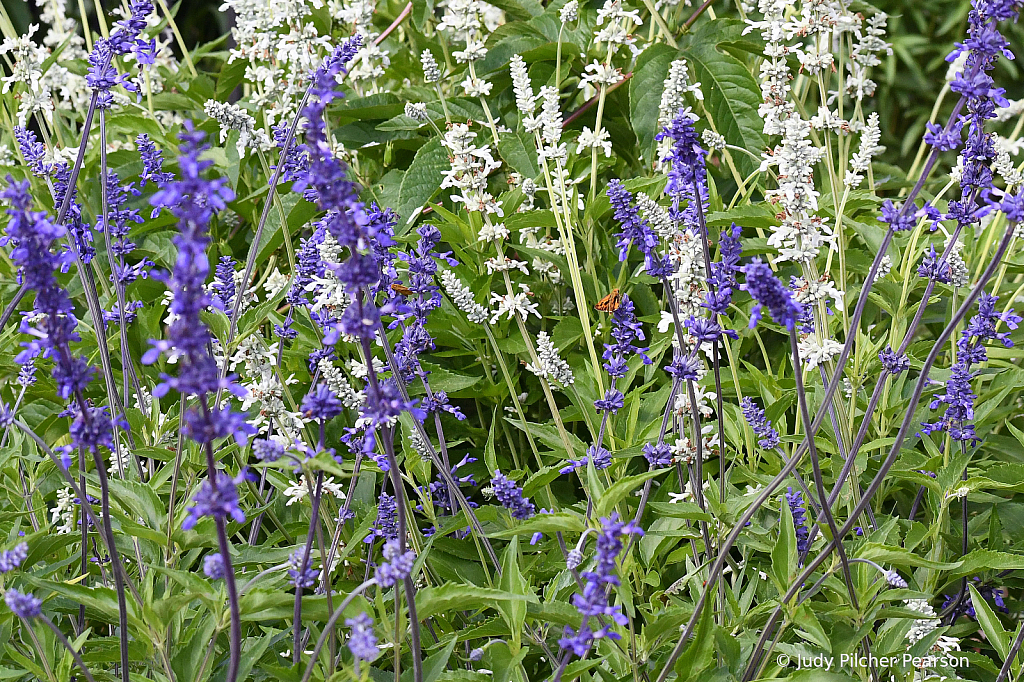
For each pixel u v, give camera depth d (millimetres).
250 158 3682
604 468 2217
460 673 1869
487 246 3094
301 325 2775
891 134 7750
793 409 2977
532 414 3285
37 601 1519
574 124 3797
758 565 2369
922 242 3008
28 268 1403
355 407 2275
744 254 3105
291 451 1677
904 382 2795
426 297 2398
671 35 3521
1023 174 2789
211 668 1899
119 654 1930
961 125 1899
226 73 3912
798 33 2803
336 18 3744
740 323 2994
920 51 7523
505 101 3795
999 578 2539
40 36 6465
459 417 2312
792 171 2135
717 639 1854
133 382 2498
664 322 2475
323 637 1533
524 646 2043
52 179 2994
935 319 3016
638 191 2988
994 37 1823
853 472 2334
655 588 2271
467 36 3219
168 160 3434
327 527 2350
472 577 2350
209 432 1294
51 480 2846
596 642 1979
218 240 3652
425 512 2336
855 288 2867
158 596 2014
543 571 2275
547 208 3273
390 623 1786
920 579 2359
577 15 3428
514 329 3148
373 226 1561
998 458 3121
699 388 2525
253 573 2047
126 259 3469
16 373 3102
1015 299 2938
